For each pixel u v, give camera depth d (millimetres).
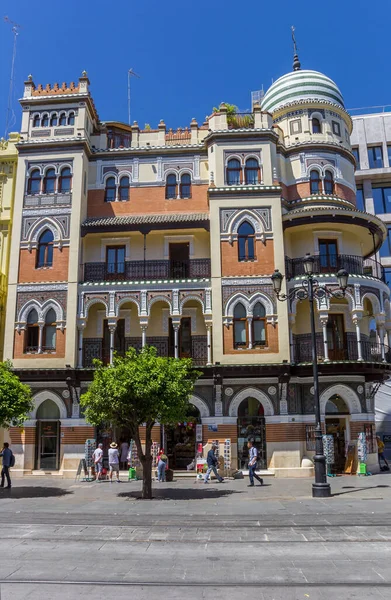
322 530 11781
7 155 29078
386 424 34000
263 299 25125
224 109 28172
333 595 7430
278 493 18031
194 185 28141
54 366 24938
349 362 23391
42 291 25875
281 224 25969
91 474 23609
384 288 26531
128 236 27422
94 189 28234
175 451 24859
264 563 9156
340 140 30109
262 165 27188
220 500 16500
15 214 26969
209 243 27156
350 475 23406
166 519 13266
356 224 26234
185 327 26453
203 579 8258
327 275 25094
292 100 30344
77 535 11625
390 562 9164
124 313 26672
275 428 24016
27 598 7336
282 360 24312
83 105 28234
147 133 29359
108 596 7430
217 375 23938
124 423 18125
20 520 13281
